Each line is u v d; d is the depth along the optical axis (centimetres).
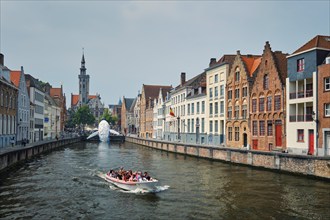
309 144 3472
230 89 5150
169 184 2816
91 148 7444
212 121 5741
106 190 2600
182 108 7162
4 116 4762
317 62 3381
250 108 4575
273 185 2705
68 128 14638
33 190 2567
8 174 3275
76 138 10069
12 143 4844
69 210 2038
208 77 5906
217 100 5553
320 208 2044
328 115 3222
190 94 6875
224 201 2231
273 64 4112
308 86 3662
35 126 7362
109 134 11369
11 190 2556
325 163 2758
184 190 2577
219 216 1912
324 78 3269
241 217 1892
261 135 4334
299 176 3027
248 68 4862
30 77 7350
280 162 3259
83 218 1884
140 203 2206
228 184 2783
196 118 6391
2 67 4869
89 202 2231
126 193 2500
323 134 3253
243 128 4756
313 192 2441
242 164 3875
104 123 11044
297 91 3656
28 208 2064
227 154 4169
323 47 3397
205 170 3597
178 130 6912
